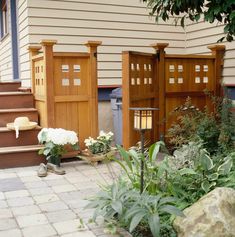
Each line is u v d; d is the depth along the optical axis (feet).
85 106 16.89
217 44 19.61
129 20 21.47
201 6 12.87
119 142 19.07
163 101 17.94
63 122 16.51
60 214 10.15
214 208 8.36
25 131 16.43
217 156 12.98
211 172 10.68
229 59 19.26
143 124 9.77
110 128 21.24
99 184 12.01
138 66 16.01
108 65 21.09
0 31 31.35
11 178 13.80
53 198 11.49
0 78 32.83
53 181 13.38
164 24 22.44
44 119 16.89
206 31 21.22
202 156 10.98
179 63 18.39
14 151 15.43
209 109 19.24
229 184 10.01
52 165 14.73
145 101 16.98
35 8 19.01
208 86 19.31
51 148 14.89
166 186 10.12
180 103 18.57
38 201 11.23
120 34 21.30
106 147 16.06
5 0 28.09
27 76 20.35
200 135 15.11
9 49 26.50
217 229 8.00
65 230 9.09
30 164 15.75
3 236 8.75
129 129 15.31
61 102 16.37
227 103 17.03
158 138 17.76
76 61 16.51
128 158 10.58
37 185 12.90
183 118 16.37
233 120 16.14
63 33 19.74
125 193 9.32
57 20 19.54
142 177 9.61
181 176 10.50
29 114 17.78
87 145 15.84
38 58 17.31
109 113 21.20
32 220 9.73
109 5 20.83
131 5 21.43
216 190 8.89
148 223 8.57
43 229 9.15
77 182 13.23
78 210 10.44
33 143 16.61
